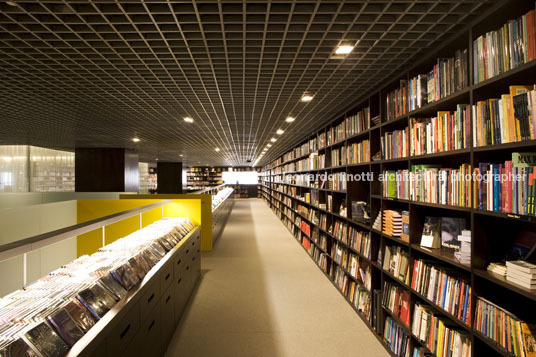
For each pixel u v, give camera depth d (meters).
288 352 2.48
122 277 1.81
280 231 8.33
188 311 3.22
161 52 2.22
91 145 8.06
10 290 2.57
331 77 2.83
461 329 1.71
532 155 1.30
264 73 2.73
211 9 1.66
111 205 4.27
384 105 2.73
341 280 3.81
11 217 3.05
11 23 1.79
